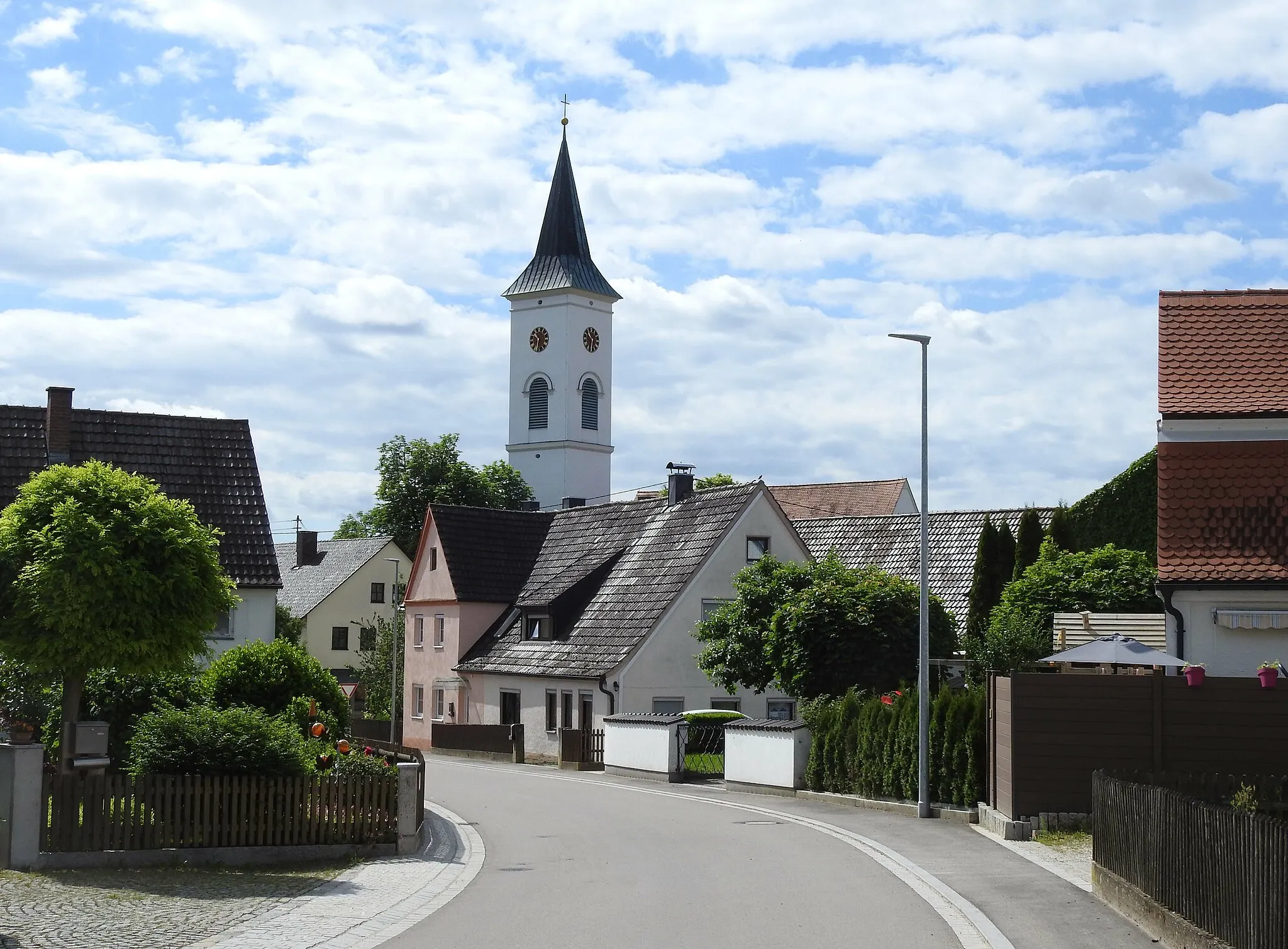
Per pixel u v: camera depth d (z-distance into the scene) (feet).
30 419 128.88
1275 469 75.97
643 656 148.56
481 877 59.67
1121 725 69.97
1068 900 52.03
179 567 68.59
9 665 81.25
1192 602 73.77
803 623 118.21
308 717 88.28
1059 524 147.02
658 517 172.35
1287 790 63.21
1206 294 88.89
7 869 59.00
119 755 78.74
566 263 395.34
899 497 255.91
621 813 89.30
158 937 44.93
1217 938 39.24
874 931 45.73
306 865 63.67
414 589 194.29
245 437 136.05
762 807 92.22
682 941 44.16
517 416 397.80
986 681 87.66
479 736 160.04
